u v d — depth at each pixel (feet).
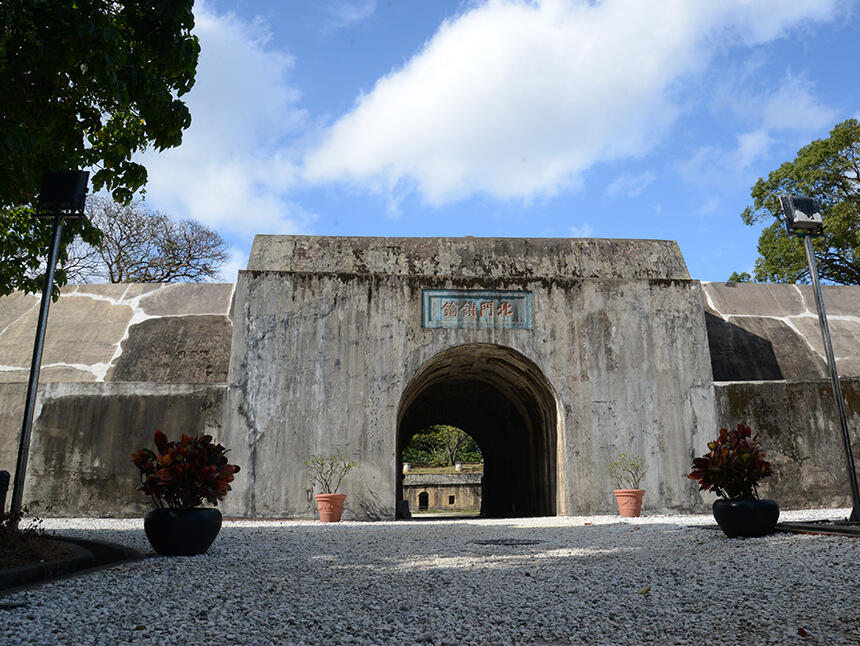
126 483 44.21
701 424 48.08
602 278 50.03
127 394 45.88
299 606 13.15
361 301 48.19
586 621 12.07
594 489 46.32
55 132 23.61
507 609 13.02
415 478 121.49
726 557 19.10
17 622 11.42
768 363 55.47
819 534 22.97
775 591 14.01
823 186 87.04
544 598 13.97
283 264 50.93
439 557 21.11
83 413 45.44
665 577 16.20
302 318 47.57
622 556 20.79
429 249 53.47
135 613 12.51
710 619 12.07
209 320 54.60
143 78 21.20
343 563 19.67
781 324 59.21
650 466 47.01
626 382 48.37
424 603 13.55
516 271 52.70
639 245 55.47
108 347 52.42
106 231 104.06
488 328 48.37
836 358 56.34
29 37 18.53
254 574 17.24
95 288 57.98
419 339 47.80
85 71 19.71
